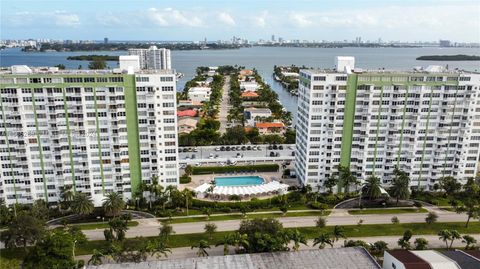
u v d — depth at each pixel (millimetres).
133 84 158375
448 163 186125
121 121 161875
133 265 112875
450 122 179000
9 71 160250
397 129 178875
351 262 115312
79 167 164625
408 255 120938
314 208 172625
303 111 187000
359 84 172125
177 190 168250
